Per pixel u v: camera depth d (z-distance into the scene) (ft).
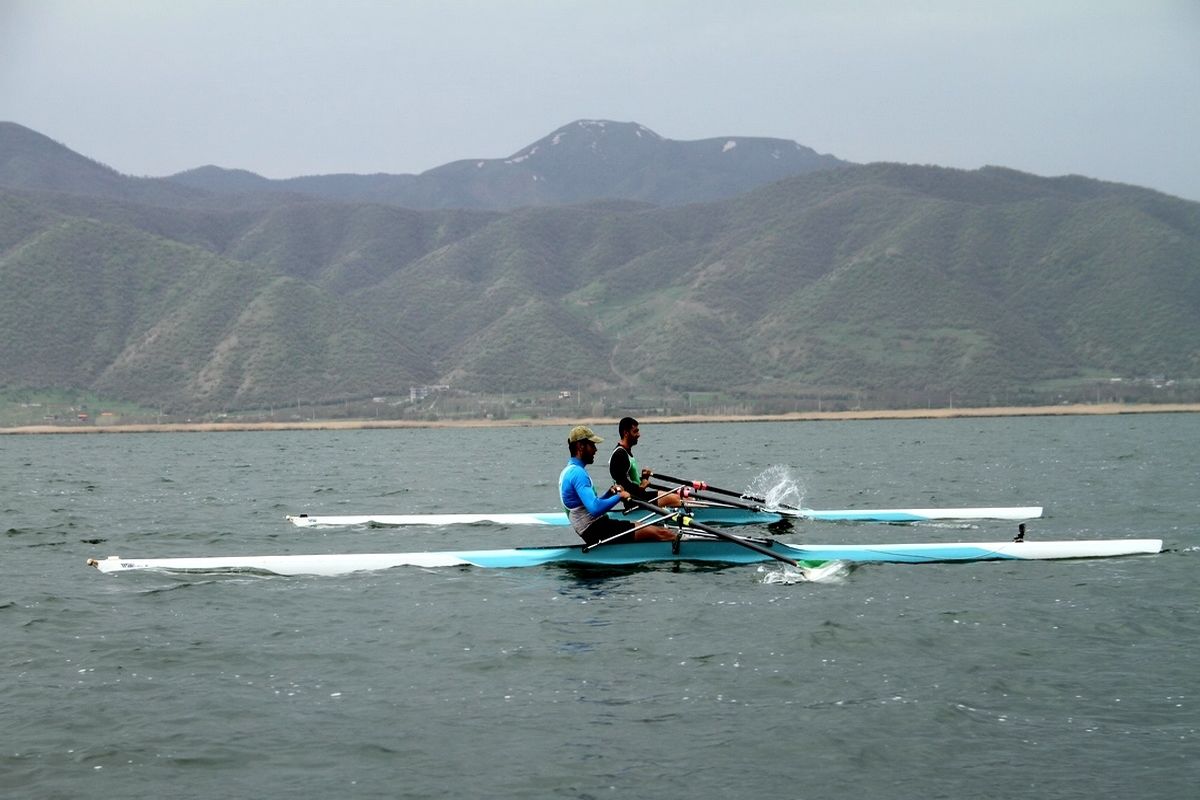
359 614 45.75
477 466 177.37
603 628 42.42
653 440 314.35
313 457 229.66
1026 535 68.69
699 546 58.59
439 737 29.71
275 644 40.32
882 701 32.32
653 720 30.94
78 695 33.73
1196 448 188.44
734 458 185.16
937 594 48.93
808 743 28.81
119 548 67.82
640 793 25.79
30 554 64.90
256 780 26.78
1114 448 195.83
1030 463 152.66
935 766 27.12
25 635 41.68
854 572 54.80
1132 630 40.81
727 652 38.27
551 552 58.90
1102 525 73.10
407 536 73.41
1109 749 28.02
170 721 31.14
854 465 157.38
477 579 54.08
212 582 53.62
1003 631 40.98
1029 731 29.50
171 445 350.23
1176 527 71.20
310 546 68.54
